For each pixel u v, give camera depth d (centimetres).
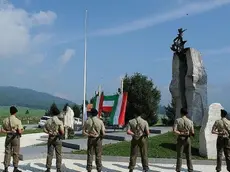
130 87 3909
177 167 1098
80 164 1315
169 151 1498
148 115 3881
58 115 1116
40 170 1189
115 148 1567
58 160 1091
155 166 1290
